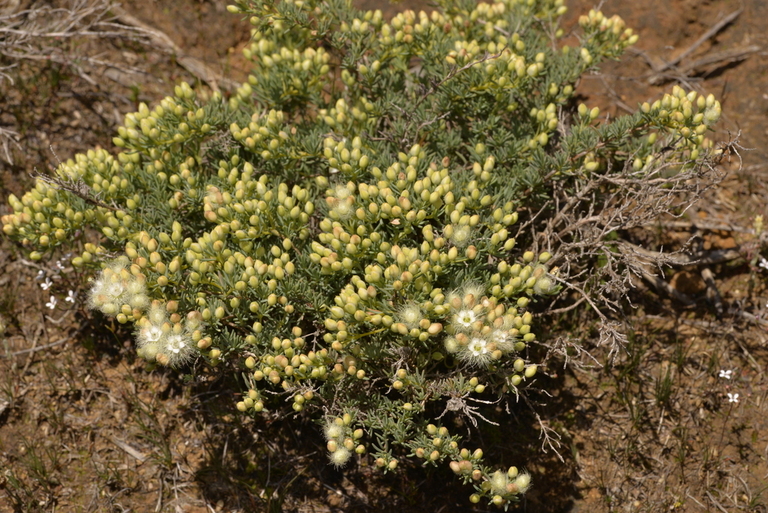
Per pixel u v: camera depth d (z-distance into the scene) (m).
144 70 1.23
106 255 1.04
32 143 1.18
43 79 1.20
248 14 1.09
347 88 1.12
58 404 1.10
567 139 1.05
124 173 1.08
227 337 1.01
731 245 1.16
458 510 1.07
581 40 1.12
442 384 1.00
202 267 1.00
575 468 1.08
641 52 1.23
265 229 1.02
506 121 1.11
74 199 1.05
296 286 1.01
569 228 1.05
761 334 1.13
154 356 0.98
